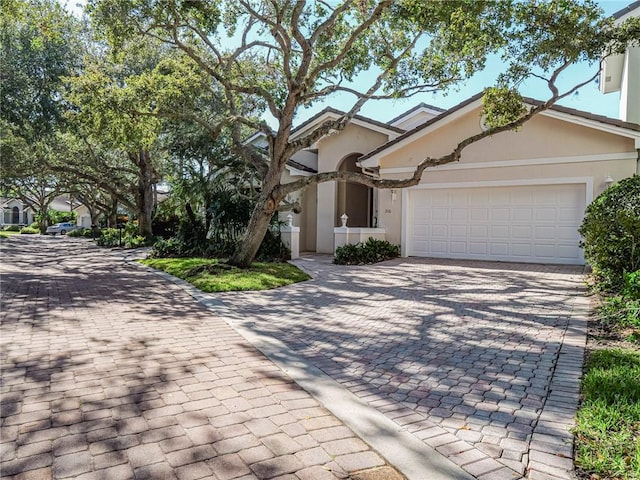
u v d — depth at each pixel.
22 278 11.84
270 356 5.18
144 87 12.02
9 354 5.15
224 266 12.05
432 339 5.87
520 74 9.99
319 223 19.17
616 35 8.96
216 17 10.60
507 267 12.59
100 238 28.45
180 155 19.08
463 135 14.53
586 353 5.04
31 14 12.38
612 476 2.65
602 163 12.42
